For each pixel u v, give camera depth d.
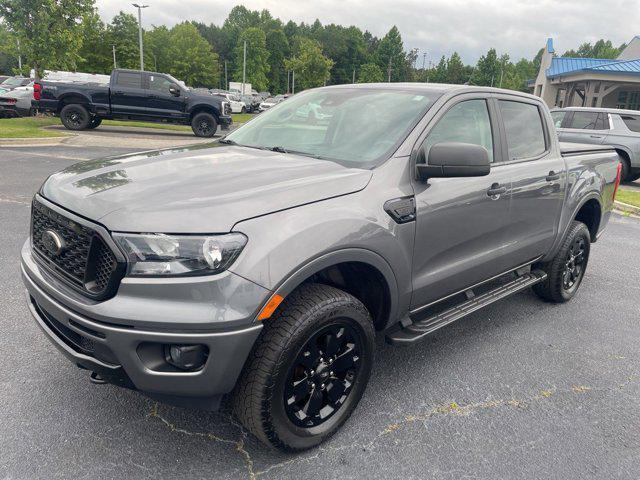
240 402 2.41
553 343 4.02
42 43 22.05
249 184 2.53
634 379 3.54
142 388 2.25
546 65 38.94
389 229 2.74
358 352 2.73
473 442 2.79
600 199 4.88
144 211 2.23
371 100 3.45
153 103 18.16
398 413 3.01
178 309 2.14
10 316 3.91
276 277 2.25
